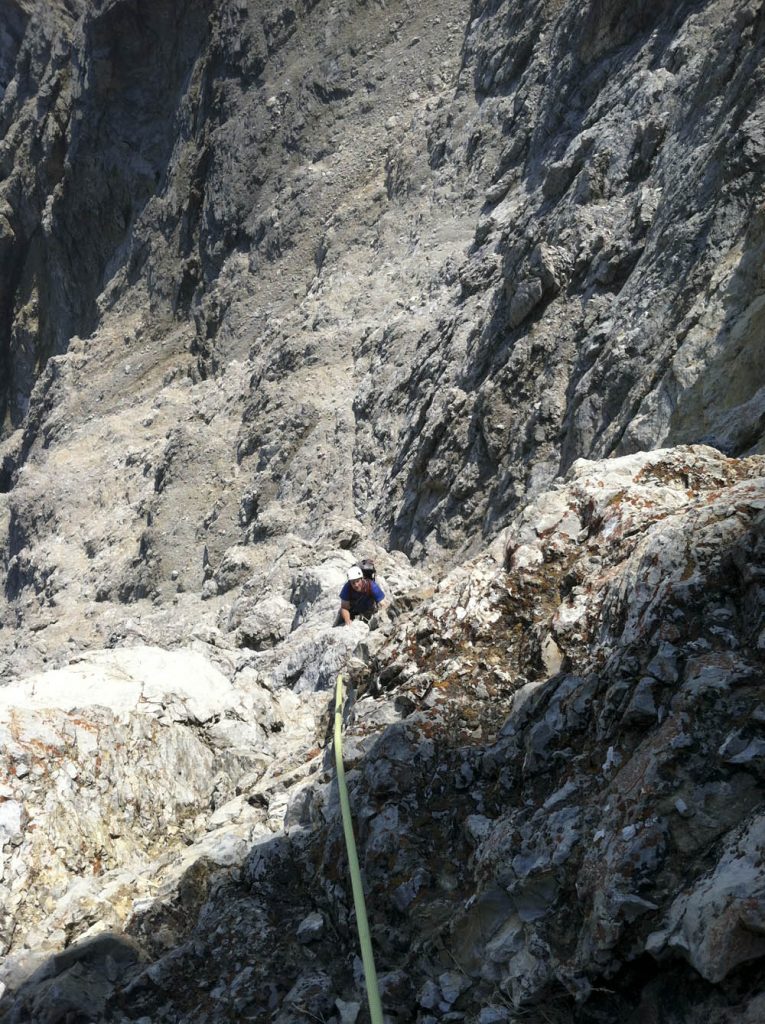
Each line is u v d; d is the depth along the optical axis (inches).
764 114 518.6
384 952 180.1
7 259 1818.4
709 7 677.9
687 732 166.4
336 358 948.6
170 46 1541.6
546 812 176.6
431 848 192.2
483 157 1000.2
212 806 255.8
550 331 614.5
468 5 1259.2
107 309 1562.5
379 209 1124.5
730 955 134.7
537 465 582.2
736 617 189.0
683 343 478.6
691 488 250.2
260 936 191.9
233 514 895.1
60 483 1234.0
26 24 1859.0
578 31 855.7
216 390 1141.1
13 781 226.2
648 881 151.3
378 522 711.7
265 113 1350.9
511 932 164.6
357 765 214.7
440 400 706.2
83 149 1622.8
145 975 188.2
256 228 1306.6
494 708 214.5
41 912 213.2
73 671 276.1
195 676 286.4
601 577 222.7
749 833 147.2
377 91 1273.4
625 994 149.6
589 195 650.2
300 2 1376.7
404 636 243.6
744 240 490.9
